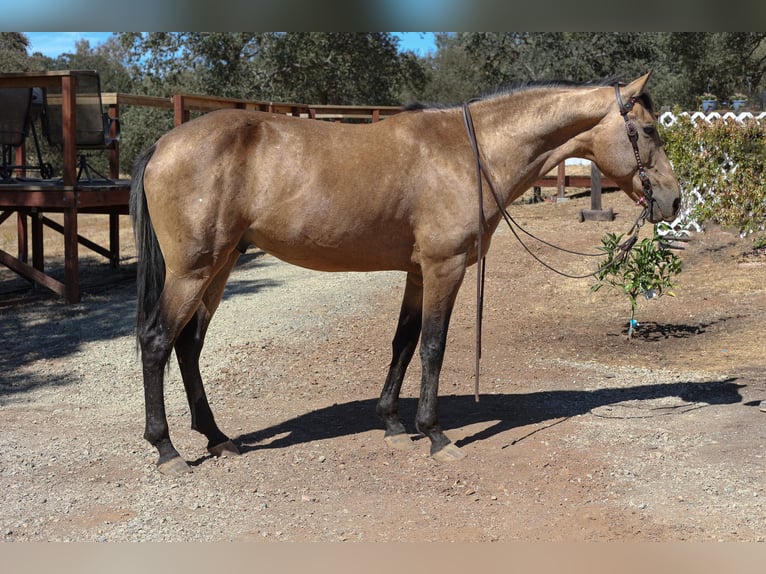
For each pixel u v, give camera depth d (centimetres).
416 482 424
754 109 1642
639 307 836
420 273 469
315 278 1088
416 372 649
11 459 458
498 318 827
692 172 1018
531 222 1383
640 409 539
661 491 405
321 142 434
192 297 428
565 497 400
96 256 1362
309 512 386
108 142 998
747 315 769
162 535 360
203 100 1112
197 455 468
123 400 592
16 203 952
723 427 494
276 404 571
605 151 467
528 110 465
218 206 418
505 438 489
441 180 439
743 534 354
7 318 888
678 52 2125
